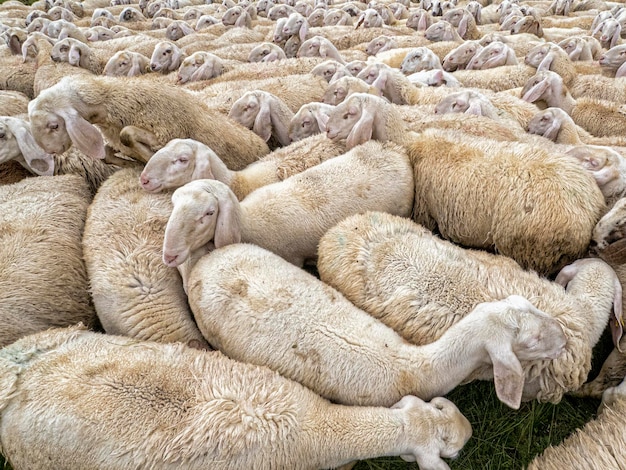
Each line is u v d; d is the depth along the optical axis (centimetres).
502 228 189
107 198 202
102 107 213
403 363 144
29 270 173
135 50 424
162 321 166
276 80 307
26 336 153
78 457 125
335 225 187
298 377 144
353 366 142
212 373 138
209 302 154
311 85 309
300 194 193
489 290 157
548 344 142
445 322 153
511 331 140
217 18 613
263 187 199
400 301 157
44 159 226
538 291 158
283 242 189
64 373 136
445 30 467
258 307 148
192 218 161
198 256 172
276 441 126
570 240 178
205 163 194
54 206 200
